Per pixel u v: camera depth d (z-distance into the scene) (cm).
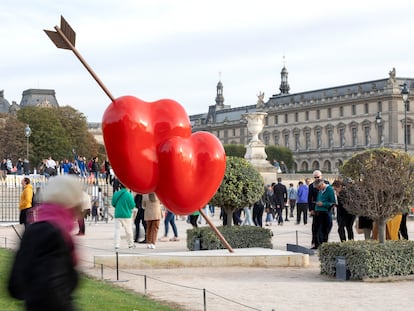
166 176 1708
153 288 1498
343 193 1794
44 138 12375
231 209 2222
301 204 3925
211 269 1831
